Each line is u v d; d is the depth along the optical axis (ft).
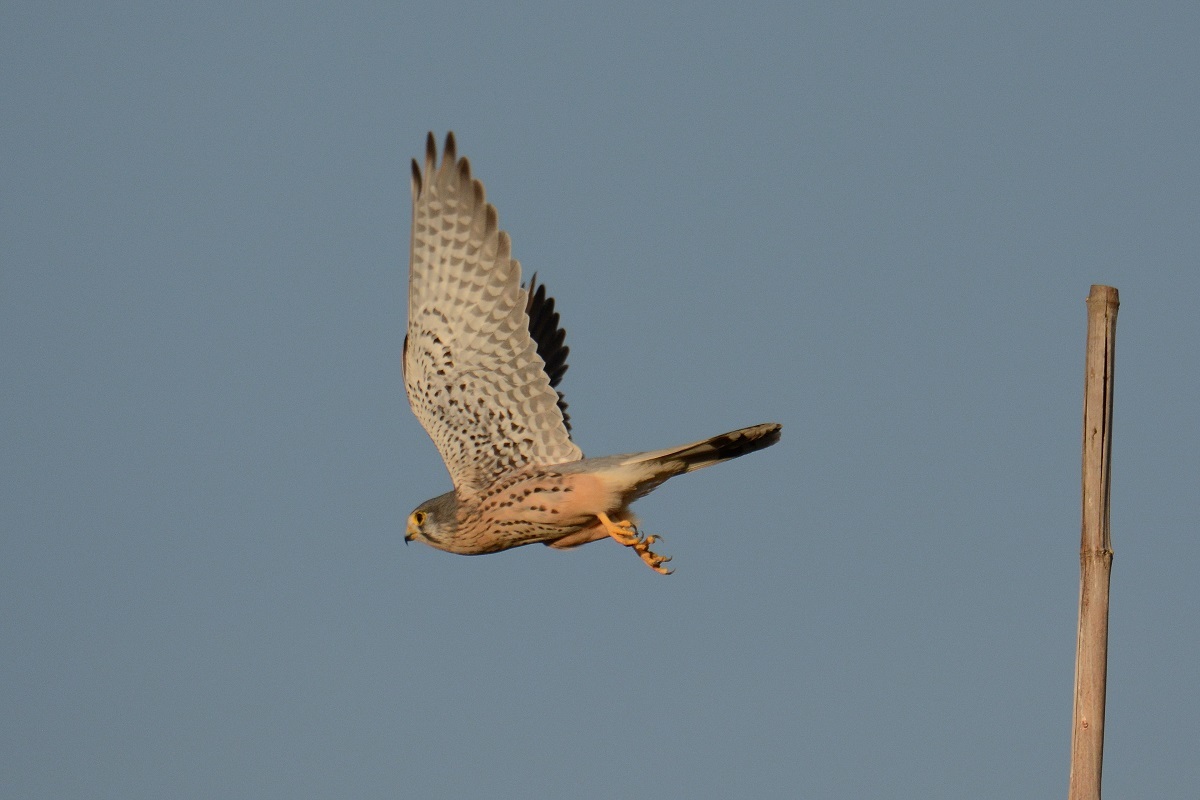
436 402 42.29
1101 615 32.91
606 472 39.58
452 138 40.55
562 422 41.09
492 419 41.73
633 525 40.16
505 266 40.52
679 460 39.29
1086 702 32.73
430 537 42.80
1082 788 32.48
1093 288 33.63
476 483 41.96
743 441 38.81
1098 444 33.22
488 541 42.01
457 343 41.47
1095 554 33.12
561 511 40.06
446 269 41.06
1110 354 33.37
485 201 40.40
